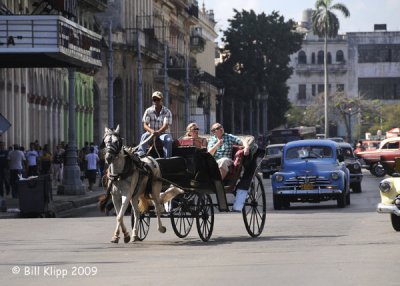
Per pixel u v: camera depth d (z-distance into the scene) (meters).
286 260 30.31
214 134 38.97
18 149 73.94
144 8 153.62
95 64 80.56
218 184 37.03
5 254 33.75
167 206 38.25
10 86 90.56
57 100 109.06
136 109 144.88
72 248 35.44
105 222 48.12
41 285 26.09
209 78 199.00
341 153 61.56
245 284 25.33
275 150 110.50
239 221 47.09
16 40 69.69
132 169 36.41
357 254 31.59
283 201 59.50
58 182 95.12
